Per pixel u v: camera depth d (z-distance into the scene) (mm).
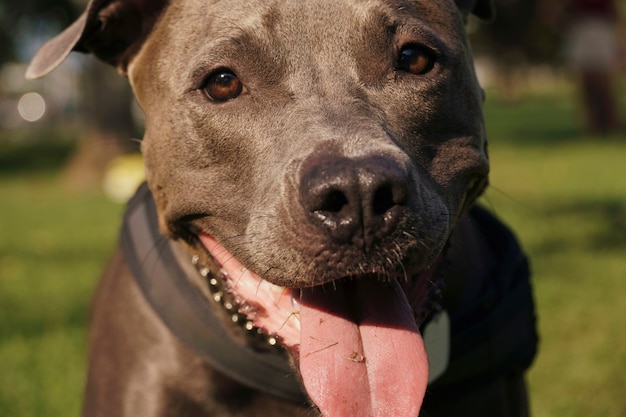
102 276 685
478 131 571
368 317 509
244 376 564
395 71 545
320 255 485
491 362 579
